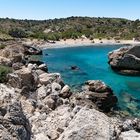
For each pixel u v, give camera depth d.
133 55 56.47
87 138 10.70
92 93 32.59
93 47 133.75
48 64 72.94
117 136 11.34
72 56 94.44
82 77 52.94
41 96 29.39
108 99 32.53
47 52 109.69
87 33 176.75
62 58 88.50
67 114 22.02
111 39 165.75
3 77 32.16
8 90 12.48
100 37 170.00
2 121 10.35
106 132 10.84
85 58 87.12
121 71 56.84
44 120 21.42
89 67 65.94
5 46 86.19
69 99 31.84
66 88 32.97
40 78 36.19
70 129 11.25
